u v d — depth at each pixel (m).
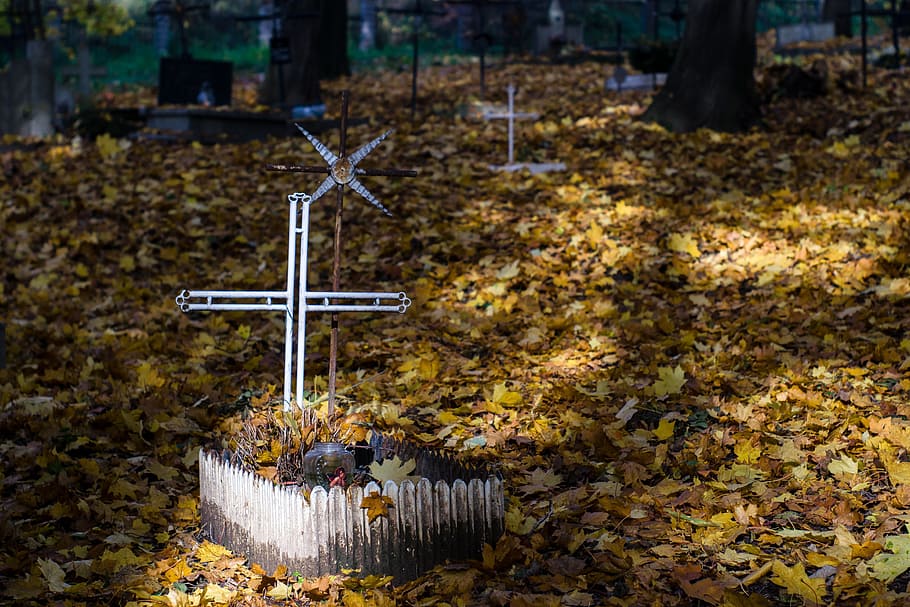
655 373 6.01
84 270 9.05
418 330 7.20
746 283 7.62
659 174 10.95
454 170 11.45
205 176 11.81
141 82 24.16
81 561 4.29
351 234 9.66
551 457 5.07
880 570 3.69
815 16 34.97
